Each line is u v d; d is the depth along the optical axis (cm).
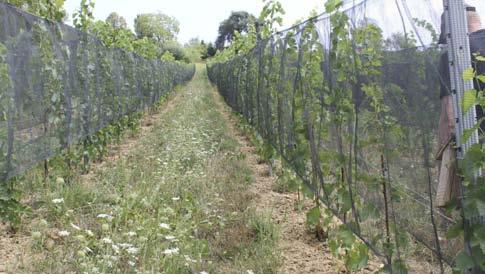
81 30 734
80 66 682
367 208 312
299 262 408
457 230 229
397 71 263
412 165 260
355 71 314
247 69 916
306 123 433
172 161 671
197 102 2069
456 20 228
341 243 402
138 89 1311
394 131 275
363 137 313
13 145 437
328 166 384
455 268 233
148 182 575
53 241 389
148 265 348
